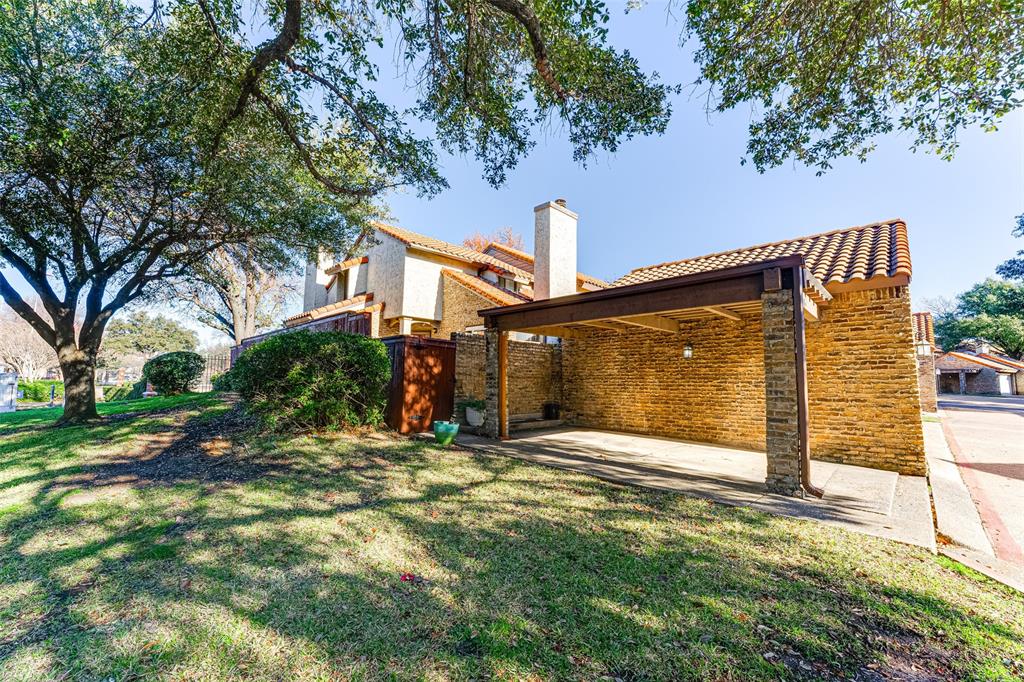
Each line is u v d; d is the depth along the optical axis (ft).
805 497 18.26
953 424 51.80
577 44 20.11
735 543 13.50
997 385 118.21
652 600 10.16
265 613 9.52
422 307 56.08
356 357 30.63
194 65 21.20
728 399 32.19
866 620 9.50
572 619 9.38
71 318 31.89
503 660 8.04
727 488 19.69
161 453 24.34
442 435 29.43
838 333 26.21
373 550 12.84
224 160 26.58
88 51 21.49
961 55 18.30
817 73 20.20
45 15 20.54
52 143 19.83
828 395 26.40
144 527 14.46
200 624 9.11
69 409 31.22
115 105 22.09
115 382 117.19
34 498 17.34
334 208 34.63
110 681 7.47
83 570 11.49
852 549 13.14
